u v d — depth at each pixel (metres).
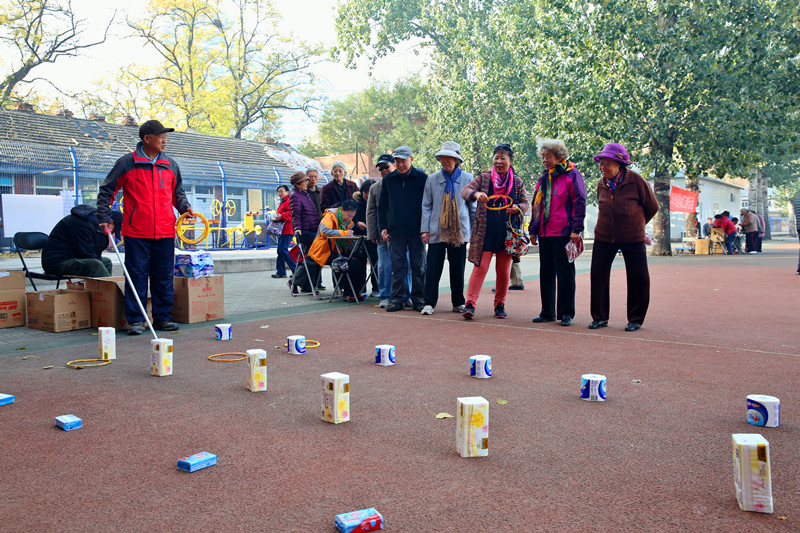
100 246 7.44
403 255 7.62
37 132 26.44
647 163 20.31
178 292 6.78
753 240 24.56
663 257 21.19
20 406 3.62
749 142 19.66
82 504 2.32
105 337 4.88
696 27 19.56
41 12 31.67
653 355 4.98
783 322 6.62
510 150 6.79
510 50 27.20
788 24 20.39
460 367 4.59
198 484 2.50
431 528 2.11
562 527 2.12
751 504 2.23
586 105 19.91
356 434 3.11
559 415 3.41
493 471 2.62
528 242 6.79
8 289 6.50
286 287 10.81
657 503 2.31
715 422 3.28
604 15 19.95
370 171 57.81
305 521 2.16
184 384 4.12
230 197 26.56
